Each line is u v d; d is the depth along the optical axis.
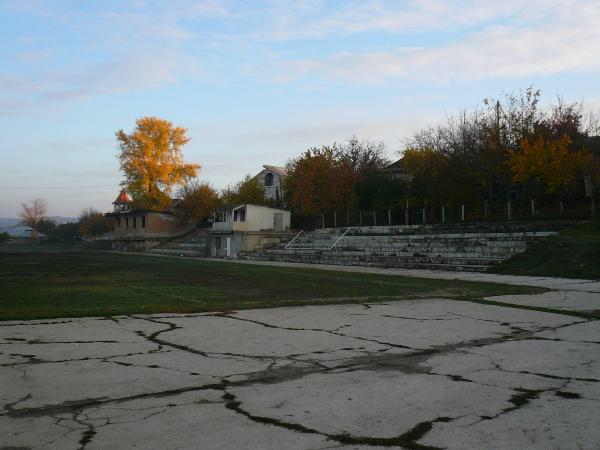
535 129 38.22
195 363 6.68
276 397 5.28
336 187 46.78
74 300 13.48
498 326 9.55
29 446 4.02
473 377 6.06
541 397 5.29
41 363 6.61
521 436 4.25
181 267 29.62
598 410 4.89
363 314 10.96
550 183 33.28
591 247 23.11
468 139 42.25
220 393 5.41
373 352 7.38
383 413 4.80
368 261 31.70
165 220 66.25
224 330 9.02
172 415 4.73
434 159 45.69
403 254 30.98
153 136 67.00
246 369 6.40
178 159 68.38
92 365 6.53
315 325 9.59
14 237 132.00
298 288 17.06
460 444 4.09
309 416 4.72
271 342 8.05
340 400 5.18
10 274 23.31
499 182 39.50
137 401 5.13
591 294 14.48
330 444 4.08
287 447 4.02
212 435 4.26
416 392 5.46
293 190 51.53
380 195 46.47
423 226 36.47
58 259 39.44
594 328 9.34
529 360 6.91
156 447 4.02
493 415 4.75
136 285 18.16
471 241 29.23
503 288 16.28
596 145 37.16
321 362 6.79
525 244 25.78
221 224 46.88
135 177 66.38
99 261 36.53
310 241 42.62
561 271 21.12
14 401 5.11
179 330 8.98
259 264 33.75
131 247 68.31
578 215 31.23
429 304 12.57
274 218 48.84
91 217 99.38
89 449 3.97
